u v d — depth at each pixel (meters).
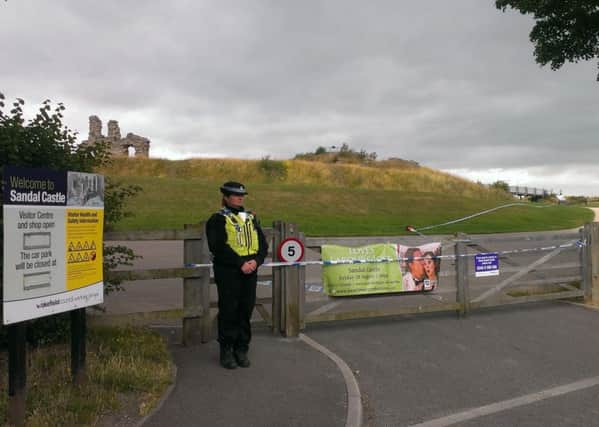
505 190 57.59
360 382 4.77
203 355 5.20
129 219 20.59
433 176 48.03
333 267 6.39
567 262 8.17
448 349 5.80
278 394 4.25
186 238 5.49
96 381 4.11
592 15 12.62
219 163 43.38
